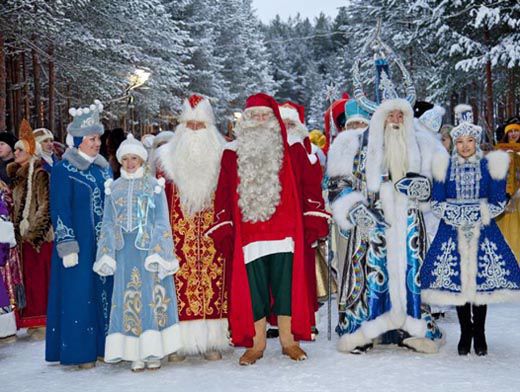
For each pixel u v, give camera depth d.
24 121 6.31
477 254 4.81
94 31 21.34
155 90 25.70
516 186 6.74
